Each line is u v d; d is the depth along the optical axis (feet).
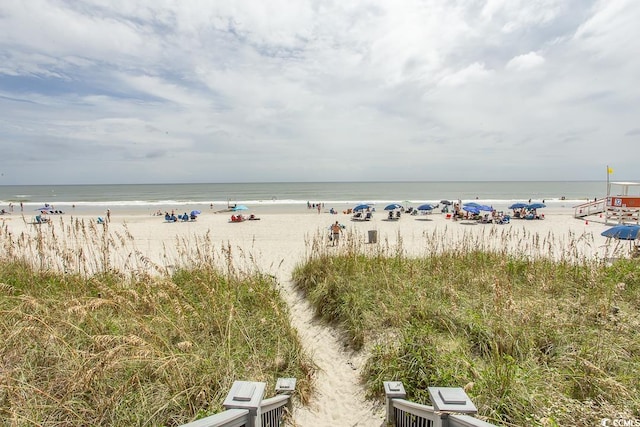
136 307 14.35
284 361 13.44
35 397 9.16
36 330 10.91
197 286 18.54
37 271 19.95
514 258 24.66
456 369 11.05
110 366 9.70
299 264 30.19
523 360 11.57
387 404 10.67
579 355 11.23
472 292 18.74
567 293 17.71
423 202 151.53
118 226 75.20
